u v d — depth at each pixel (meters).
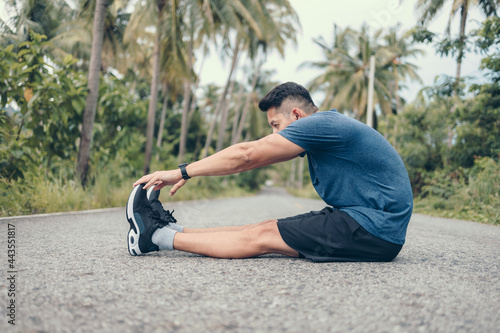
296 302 1.04
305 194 29.73
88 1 8.53
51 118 4.54
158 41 10.34
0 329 0.79
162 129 21.78
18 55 4.36
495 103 7.79
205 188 14.33
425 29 7.70
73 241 2.13
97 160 6.51
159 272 1.37
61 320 0.85
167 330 0.81
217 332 0.81
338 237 1.58
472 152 8.45
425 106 10.78
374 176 1.60
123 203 5.69
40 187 4.20
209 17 11.13
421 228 3.80
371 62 12.96
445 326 0.88
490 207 5.70
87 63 14.43
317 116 1.62
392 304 1.04
